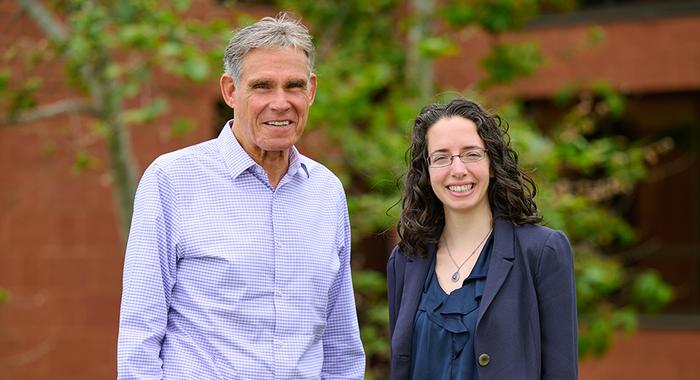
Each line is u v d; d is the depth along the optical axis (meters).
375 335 6.79
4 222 8.57
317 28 7.95
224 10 8.30
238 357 3.19
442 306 3.34
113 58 7.32
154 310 3.19
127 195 6.77
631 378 9.73
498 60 7.62
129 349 3.14
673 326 9.70
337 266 3.48
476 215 3.41
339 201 3.58
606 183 8.06
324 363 3.58
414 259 3.48
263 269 3.27
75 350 8.66
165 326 3.23
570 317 3.27
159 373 3.17
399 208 5.93
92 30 6.11
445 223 3.48
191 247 3.23
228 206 3.29
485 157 3.35
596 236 6.99
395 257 3.58
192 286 3.24
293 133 3.27
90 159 7.14
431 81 7.63
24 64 7.13
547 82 9.47
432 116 3.41
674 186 10.53
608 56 9.36
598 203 10.21
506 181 3.36
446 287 3.38
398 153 6.25
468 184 3.33
